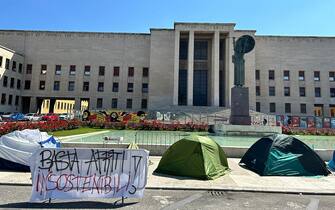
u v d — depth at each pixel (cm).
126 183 662
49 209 580
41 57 5962
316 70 5869
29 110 5909
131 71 5978
